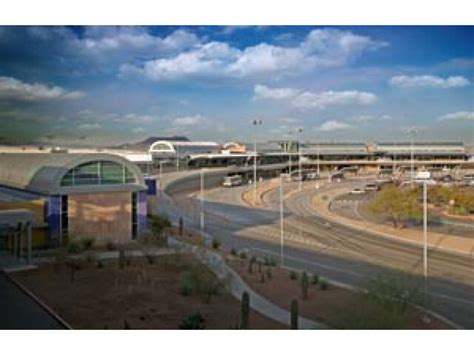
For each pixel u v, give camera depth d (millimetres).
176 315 24734
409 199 56531
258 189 101188
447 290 31562
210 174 109188
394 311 22969
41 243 39656
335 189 100250
